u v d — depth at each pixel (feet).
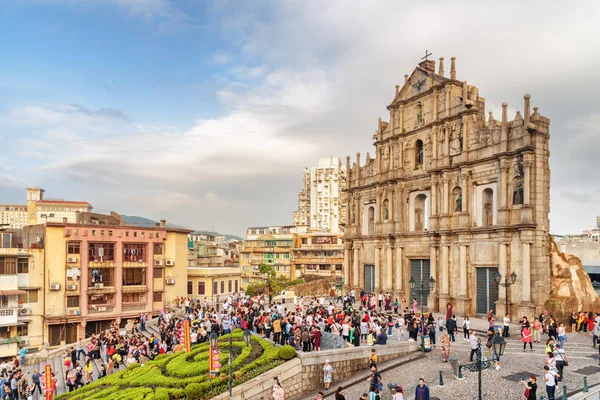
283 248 426.51
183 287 268.21
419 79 202.80
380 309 194.90
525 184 156.87
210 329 156.46
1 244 235.61
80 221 268.41
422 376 113.91
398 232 205.67
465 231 175.73
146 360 145.89
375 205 224.33
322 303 206.59
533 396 85.20
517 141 160.76
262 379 112.27
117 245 244.83
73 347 185.37
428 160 196.03
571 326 150.30
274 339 139.23
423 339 132.16
